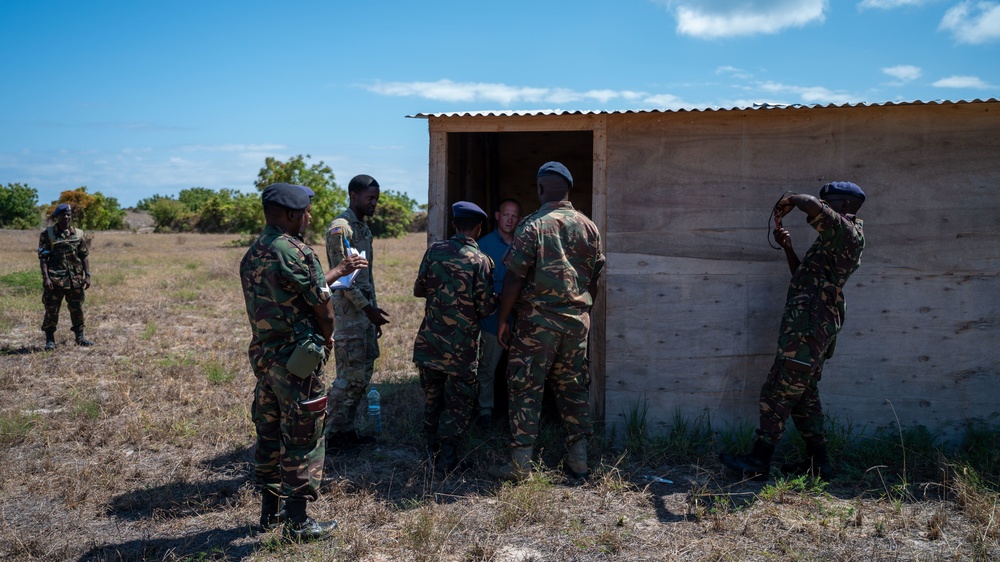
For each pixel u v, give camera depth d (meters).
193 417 6.02
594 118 5.38
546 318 4.49
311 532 3.84
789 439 5.16
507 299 4.57
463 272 4.79
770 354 5.34
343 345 5.11
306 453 3.83
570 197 8.16
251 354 3.81
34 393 6.69
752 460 4.63
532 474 4.58
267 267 3.67
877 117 5.14
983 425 5.13
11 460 5.04
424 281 4.96
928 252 5.16
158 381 7.09
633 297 5.42
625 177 5.38
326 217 31.41
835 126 5.19
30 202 58.41
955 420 5.19
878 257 5.18
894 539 3.83
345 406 5.19
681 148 5.33
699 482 4.66
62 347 8.73
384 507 4.30
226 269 16.97
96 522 4.15
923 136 5.12
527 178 8.16
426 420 5.16
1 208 57.03
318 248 29.19
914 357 5.20
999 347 5.14
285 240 3.72
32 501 4.42
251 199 36.06
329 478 4.73
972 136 5.08
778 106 5.10
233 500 4.43
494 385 6.50
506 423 6.00
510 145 8.12
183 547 3.83
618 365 5.45
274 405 3.87
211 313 11.36
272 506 4.02
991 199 5.11
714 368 5.38
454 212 4.95
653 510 4.26
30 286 13.02
